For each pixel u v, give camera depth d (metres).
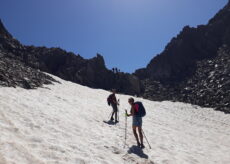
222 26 70.00
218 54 63.06
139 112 12.11
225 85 46.31
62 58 54.16
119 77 55.75
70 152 8.51
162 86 58.69
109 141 11.46
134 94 53.25
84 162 8.02
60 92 25.09
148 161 9.97
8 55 39.16
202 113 35.66
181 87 55.25
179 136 17.38
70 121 12.98
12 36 50.56
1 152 6.73
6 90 16.12
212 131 23.25
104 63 56.50
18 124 9.69
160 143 13.80
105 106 23.41
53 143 8.86
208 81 51.97
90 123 14.20
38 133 9.45
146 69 69.31
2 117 9.81
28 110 12.44
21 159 6.81
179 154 12.34
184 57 66.69
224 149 15.91
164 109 34.78
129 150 10.96
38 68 44.53
